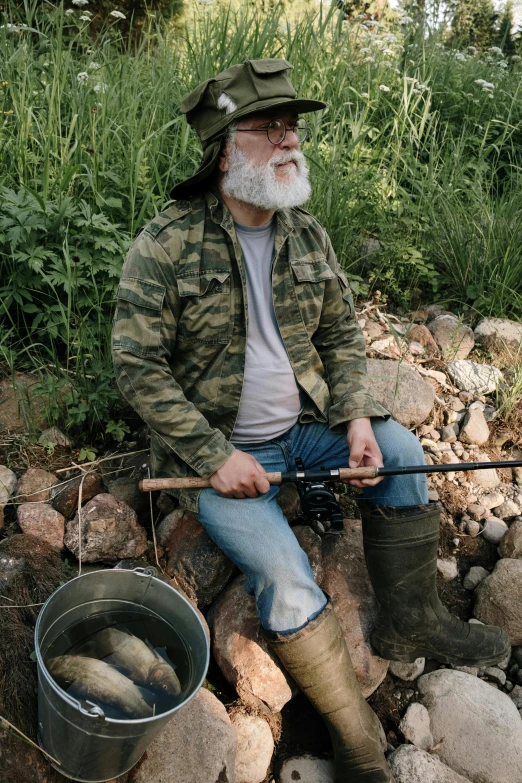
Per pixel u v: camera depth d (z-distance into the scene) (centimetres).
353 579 260
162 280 218
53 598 193
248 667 232
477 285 392
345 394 246
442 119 534
